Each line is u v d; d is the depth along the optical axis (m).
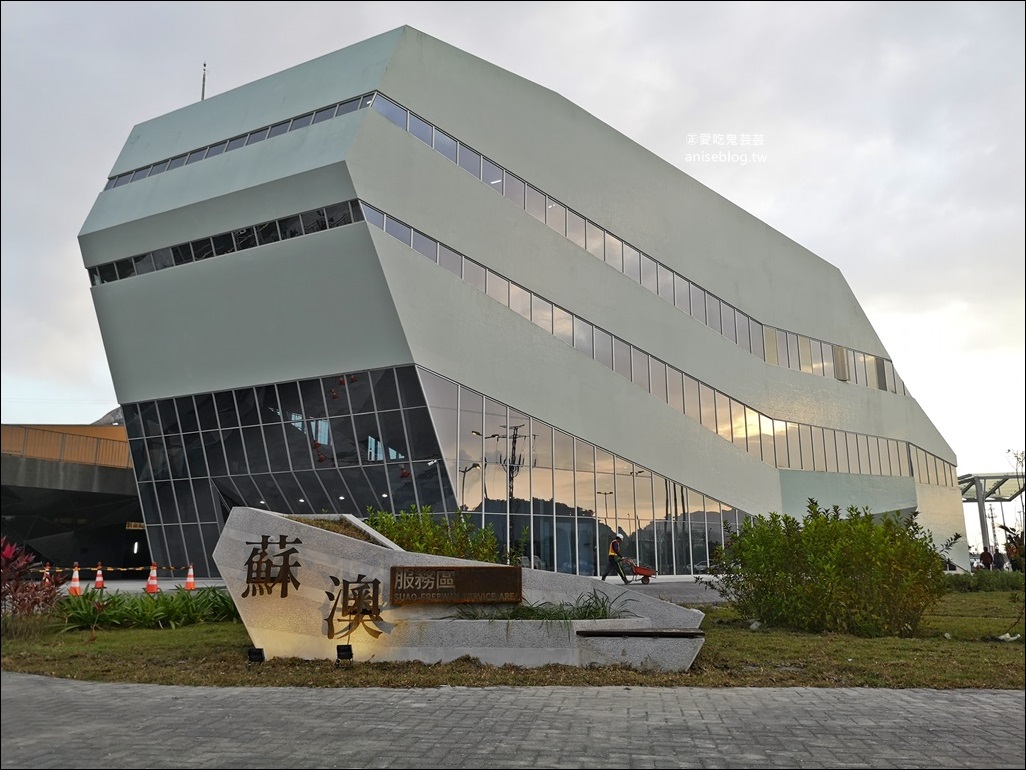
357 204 27.52
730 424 39.50
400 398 28.31
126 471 39.47
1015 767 6.32
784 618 14.91
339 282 28.14
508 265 31.61
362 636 11.11
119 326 33.59
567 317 33.41
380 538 12.28
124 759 6.47
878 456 48.25
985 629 14.90
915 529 15.15
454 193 30.23
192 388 32.47
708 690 9.25
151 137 35.25
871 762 6.44
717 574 16.77
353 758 6.51
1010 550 15.50
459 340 29.39
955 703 8.55
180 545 34.25
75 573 23.31
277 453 31.16
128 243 32.59
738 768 6.28
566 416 32.47
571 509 31.91
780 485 41.50
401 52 29.70
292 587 11.48
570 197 34.56
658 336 36.91
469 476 29.00
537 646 10.74
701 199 40.66
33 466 35.81
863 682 9.72
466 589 11.43
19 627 13.82
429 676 9.93
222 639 13.45
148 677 10.02
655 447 35.56
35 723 7.66
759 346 42.22
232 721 7.71
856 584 14.34
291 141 29.48
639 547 34.00
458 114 31.09
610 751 6.71
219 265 30.55
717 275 40.62
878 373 50.34
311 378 29.78
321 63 31.19
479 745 6.87
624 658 10.62
